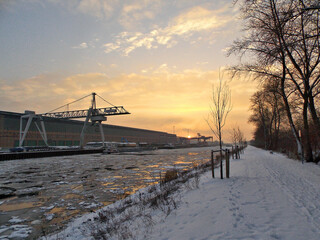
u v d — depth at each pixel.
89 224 6.90
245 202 6.24
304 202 6.12
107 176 19.41
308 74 17.03
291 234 4.07
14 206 10.30
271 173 11.91
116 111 77.62
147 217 6.10
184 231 4.53
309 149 18.23
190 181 11.21
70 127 98.06
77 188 14.23
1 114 71.88
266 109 44.25
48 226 7.63
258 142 81.69
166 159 40.94
